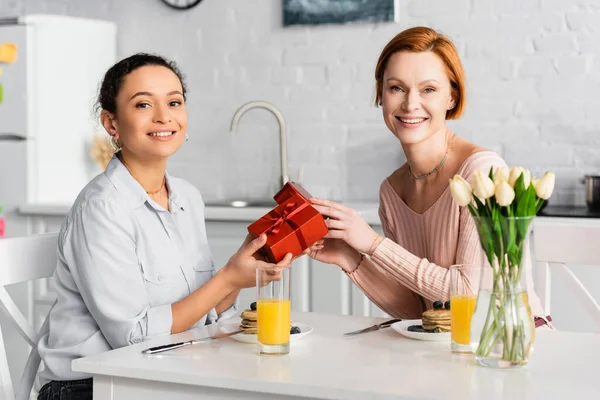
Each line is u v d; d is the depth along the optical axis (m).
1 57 3.98
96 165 4.28
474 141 3.89
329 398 1.37
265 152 4.27
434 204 2.19
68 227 1.97
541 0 3.77
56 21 4.09
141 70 2.03
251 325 1.72
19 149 4.00
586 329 3.16
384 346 1.68
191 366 1.51
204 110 4.39
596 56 3.70
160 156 2.04
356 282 2.20
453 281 1.62
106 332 1.91
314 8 4.12
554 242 2.25
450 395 1.32
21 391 2.09
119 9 4.51
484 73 3.87
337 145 4.14
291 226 1.88
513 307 1.50
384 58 2.16
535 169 3.80
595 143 3.71
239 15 4.30
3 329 3.83
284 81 4.23
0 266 2.04
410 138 2.13
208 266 2.20
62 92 4.13
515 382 1.40
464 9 3.89
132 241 1.97
